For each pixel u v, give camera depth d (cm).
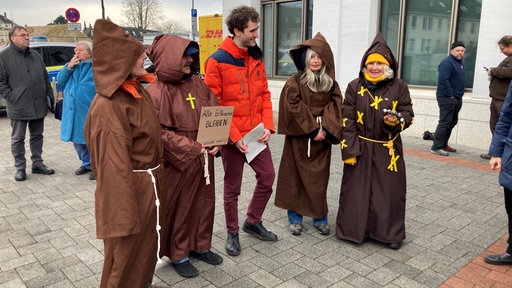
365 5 841
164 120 293
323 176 385
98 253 365
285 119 375
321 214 391
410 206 471
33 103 554
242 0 1105
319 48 361
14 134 553
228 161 352
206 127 302
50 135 845
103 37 229
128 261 244
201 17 1304
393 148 367
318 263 349
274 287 314
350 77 889
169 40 293
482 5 692
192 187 315
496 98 625
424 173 590
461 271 336
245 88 347
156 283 316
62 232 405
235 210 361
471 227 417
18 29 539
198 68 322
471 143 736
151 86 304
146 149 251
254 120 358
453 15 768
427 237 396
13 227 416
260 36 1124
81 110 561
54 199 493
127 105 239
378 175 368
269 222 431
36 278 326
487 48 695
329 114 369
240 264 347
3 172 598
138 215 234
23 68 543
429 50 817
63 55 1117
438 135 684
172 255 323
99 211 229
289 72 1085
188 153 292
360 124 369
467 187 533
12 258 356
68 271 336
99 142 228
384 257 359
